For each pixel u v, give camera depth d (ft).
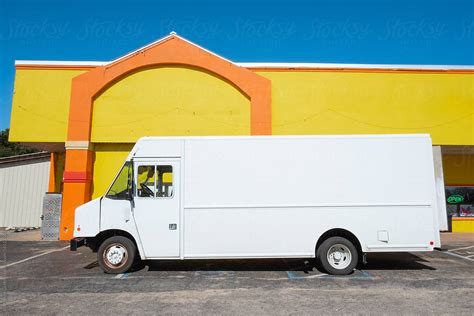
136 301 19.61
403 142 26.61
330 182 26.17
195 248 25.68
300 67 46.68
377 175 26.27
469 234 51.24
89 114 45.01
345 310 17.99
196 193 26.08
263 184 26.13
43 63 45.78
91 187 45.37
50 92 45.50
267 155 26.43
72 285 22.98
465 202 55.57
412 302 19.24
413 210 25.96
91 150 45.50
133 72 46.52
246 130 45.91
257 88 45.96
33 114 45.11
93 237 26.50
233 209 25.91
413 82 46.98
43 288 22.30
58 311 17.98
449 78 47.11
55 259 32.07
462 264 29.71
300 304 18.97
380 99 46.60
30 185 64.54
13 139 44.60
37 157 65.26
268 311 17.89
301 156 26.43
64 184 43.52
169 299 19.95
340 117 46.24
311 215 25.93
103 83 45.60
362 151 26.48
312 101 46.37
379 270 27.37
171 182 26.32
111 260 26.14
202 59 46.39
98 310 18.13
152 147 26.53
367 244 25.71
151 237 25.79
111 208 26.03
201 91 46.39
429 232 25.82
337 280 24.21
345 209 25.96
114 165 46.06
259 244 25.70
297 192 26.07
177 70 46.62
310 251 25.68
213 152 26.45
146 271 27.14
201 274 26.14
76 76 45.55
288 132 45.85
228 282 23.73
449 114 46.60
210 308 18.39
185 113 45.98
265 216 25.89
